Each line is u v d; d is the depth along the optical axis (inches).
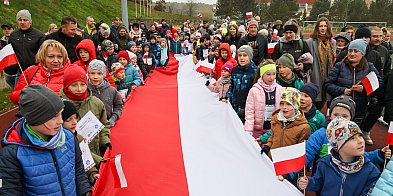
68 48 221.1
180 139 175.6
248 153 146.9
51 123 82.4
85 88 133.3
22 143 80.9
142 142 170.9
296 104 131.3
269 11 1788.9
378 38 219.1
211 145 165.8
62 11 888.3
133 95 259.6
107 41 278.7
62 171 88.0
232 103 204.4
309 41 218.7
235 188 125.2
